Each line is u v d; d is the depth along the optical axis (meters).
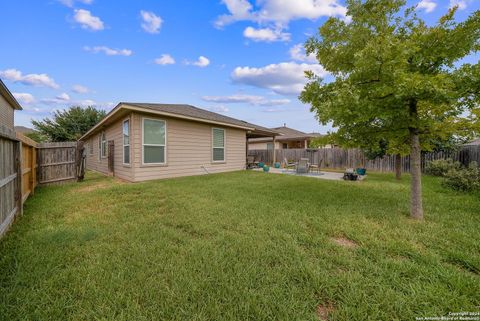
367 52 2.98
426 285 1.75
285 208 3.98
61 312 1.48
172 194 5.12
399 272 1.92
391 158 12.13
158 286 1.73
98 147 12.43
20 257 2.16
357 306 1.54
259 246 2.42
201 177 8.21
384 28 3.52
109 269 1.97
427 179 7.96
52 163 6.93
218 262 2.08
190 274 1.89
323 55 4.09
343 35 3.83
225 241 2.56
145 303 1.56
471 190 5.42
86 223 3.20
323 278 1.82
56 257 2.17
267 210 3.84
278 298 1.60
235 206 4.11
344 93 3.16
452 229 2.94
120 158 8.43
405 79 2.76
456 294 1.63
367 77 3.25
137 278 1.83
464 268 2.05
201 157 9.38
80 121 23.64
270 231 2.87
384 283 1.77
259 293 1.65
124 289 1.70
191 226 3.09
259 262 2.10
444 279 1.80
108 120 8.78
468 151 8.95
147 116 7.44
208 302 1.56
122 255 2.23
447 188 5.89
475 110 3.35
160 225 3.12
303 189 5.88
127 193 5.23
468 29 3.01
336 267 2.04
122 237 2.68
